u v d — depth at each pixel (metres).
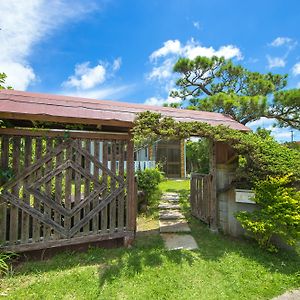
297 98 7.61
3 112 3.36
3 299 2.68
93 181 4.12
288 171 4.06
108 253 3.97
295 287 3.03
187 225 5.56
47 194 3.77
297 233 3.69
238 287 2.98
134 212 4.40
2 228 3.47
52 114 3.62
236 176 4.82
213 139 4.68
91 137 4.10
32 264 3.53
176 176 14.69
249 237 4.70
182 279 3.16
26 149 3.67
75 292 2.84
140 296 2.78
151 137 4.30
